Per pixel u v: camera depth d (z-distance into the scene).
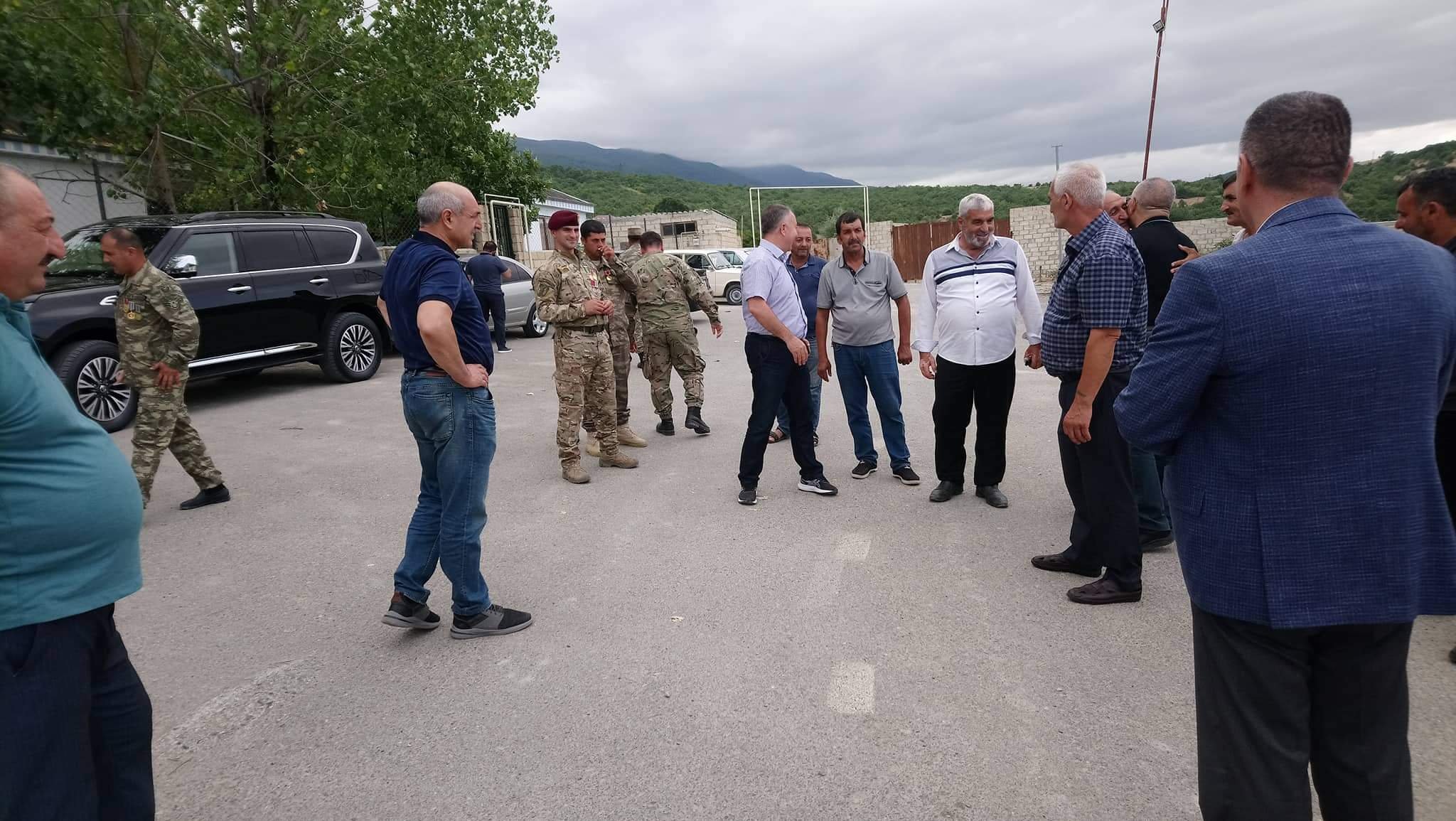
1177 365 1.72
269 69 12.55
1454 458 3.30
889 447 5.52
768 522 4.80
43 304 6.91
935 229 29.64
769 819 2.30
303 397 8.91
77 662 1.82
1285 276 1.61
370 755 2.65
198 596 3.92
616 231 44.16
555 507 5.19
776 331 4.78
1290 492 1.64
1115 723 2.72
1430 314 1.59
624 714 2.85
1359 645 1.67
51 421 1.75
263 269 8.77
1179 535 1.85
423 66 15.03
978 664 3.12
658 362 7.03
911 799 2.37
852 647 3.28
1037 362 4.76
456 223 3.24
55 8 10.32
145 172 12.51
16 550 1.72
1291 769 1.70
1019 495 5.18
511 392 9.25
